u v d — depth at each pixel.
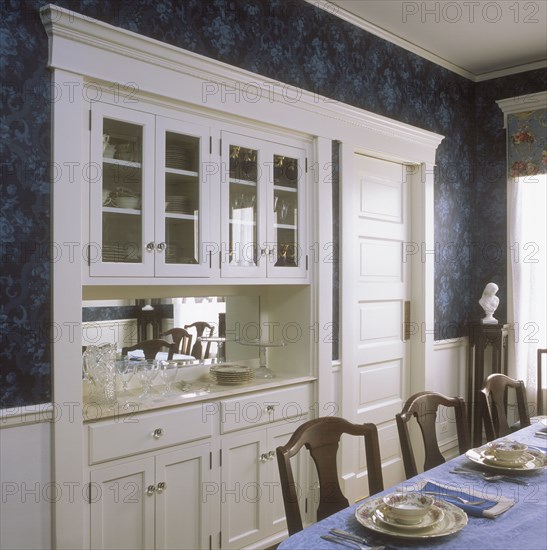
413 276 4.18
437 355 4.34
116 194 2.44
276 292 3.44
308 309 3.29
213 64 2.68
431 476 1.99
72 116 2.24
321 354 3.30
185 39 2.66
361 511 1.64
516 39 3.93
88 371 2.50
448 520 1.57
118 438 2.40
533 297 4.35
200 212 2.73
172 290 2.96
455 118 4.46
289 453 1.78
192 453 2.69
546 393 4.32
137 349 2.81
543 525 1.59
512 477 1.97
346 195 3.47
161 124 2.58
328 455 1.93
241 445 2.90
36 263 2.17
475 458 2.11
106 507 2.38
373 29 3.67
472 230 4.68
